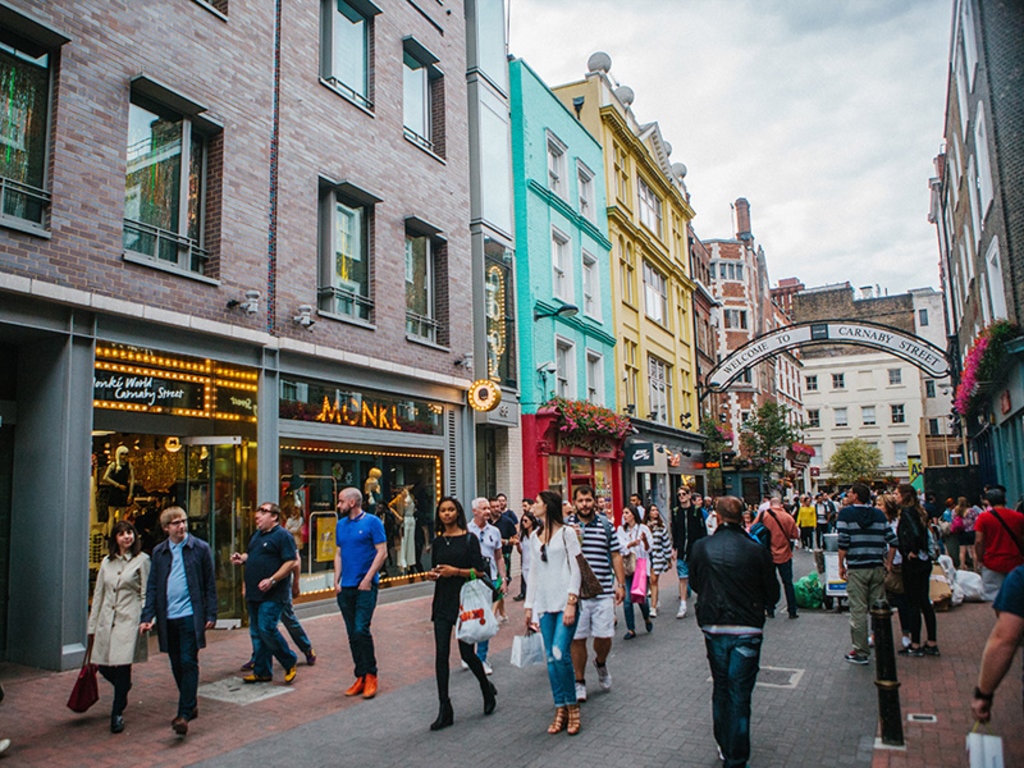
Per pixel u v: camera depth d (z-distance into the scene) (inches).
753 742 215.2
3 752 214.2
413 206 560.7
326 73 495.2
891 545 343.6
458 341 600.4
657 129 1187.9
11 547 323.6
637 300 1035.9
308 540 447.2
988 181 685.9
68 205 324.5
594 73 986.7
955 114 900.0
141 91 364.2
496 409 631.2
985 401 786.8
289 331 437.1
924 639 359.9
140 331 351.9
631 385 1010.7
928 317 2504.9
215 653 345.4
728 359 1151.0
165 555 241.8
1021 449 626.2
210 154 405.4
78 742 224.5
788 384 2359.7
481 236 642.2
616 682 290.2
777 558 437.7
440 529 253.8
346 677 300.4
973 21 657.0
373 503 505.0
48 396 320.2
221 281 394.3
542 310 745.6
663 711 247.3
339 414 477.7
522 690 282.8
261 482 408.5
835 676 291.0
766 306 2174.0
